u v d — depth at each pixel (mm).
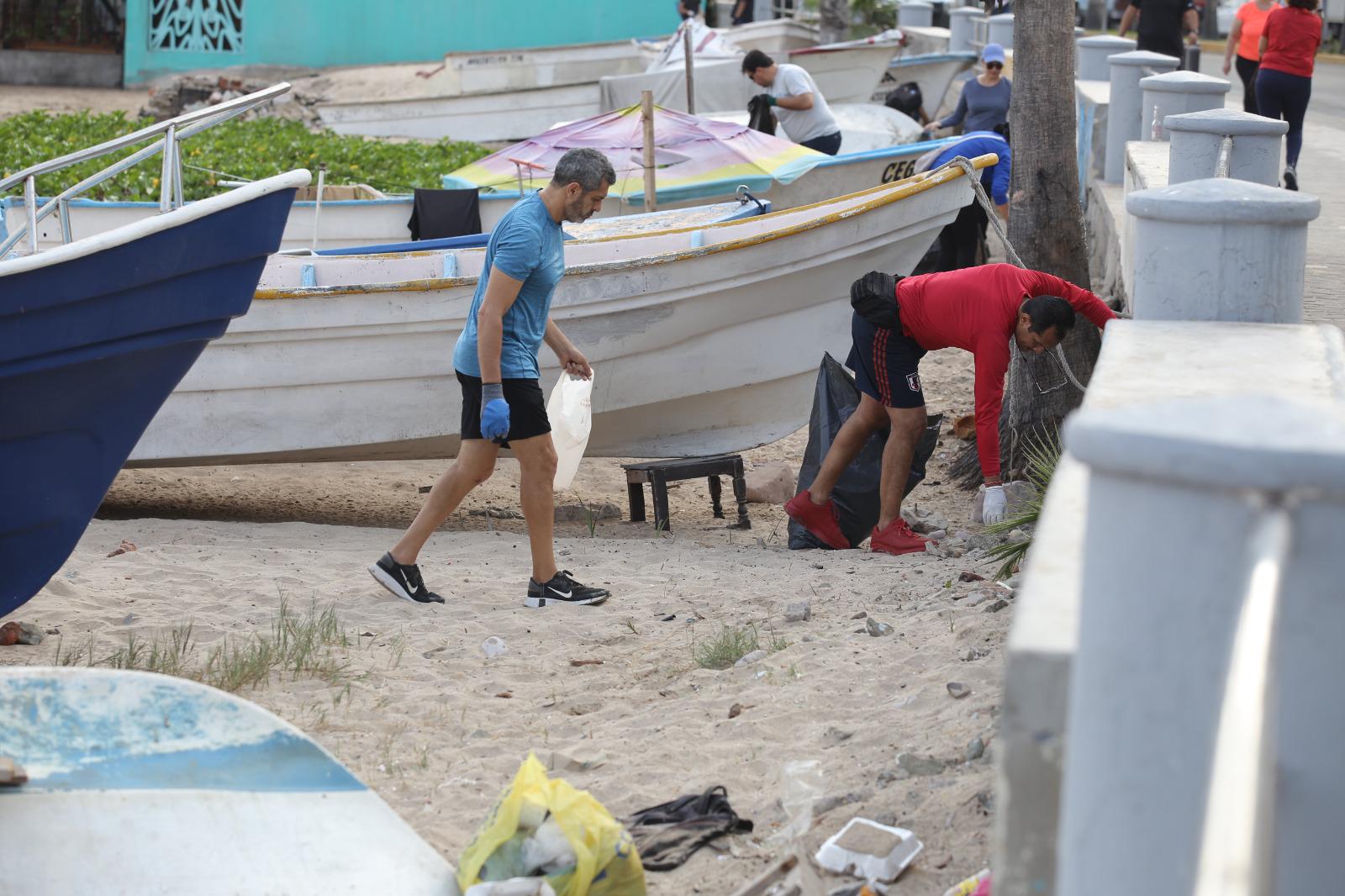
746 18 38938
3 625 8094
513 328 8656
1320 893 2723
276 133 30438
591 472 15055
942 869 4695
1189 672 2434
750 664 7594
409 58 39656
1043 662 2777
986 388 9812
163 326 7617
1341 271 13430
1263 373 4777
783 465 14609
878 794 5438
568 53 33969
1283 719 2662
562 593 9180
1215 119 9859
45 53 40125
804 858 4645
